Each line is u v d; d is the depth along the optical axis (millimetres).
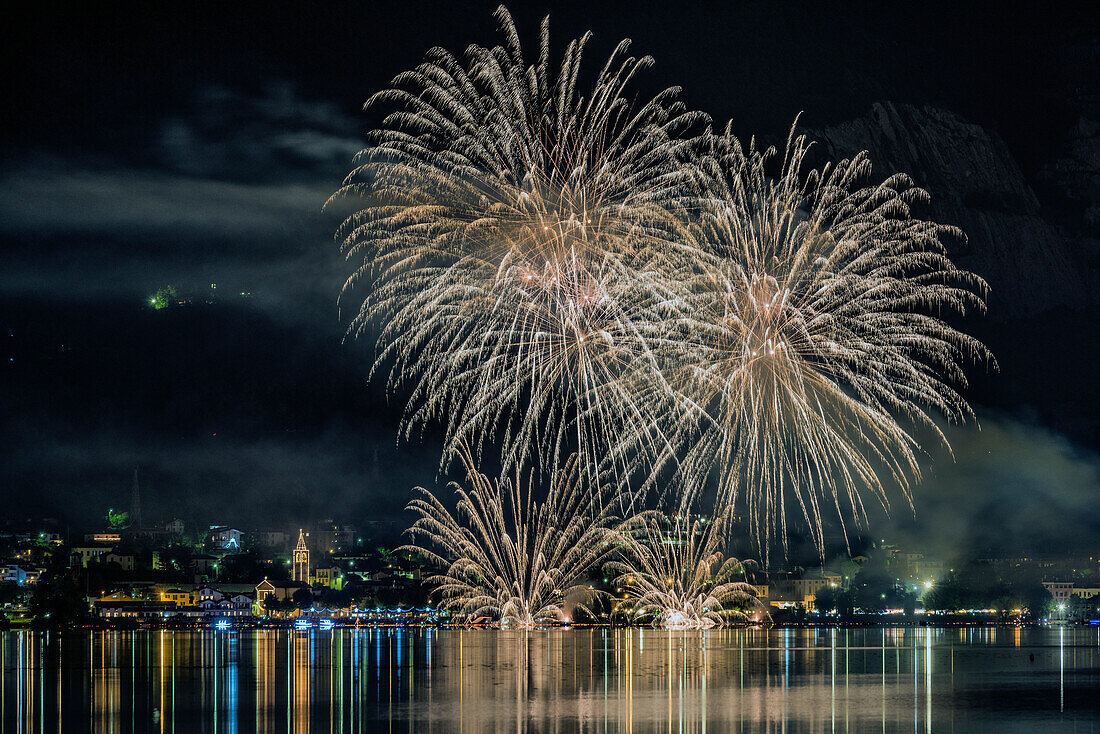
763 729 96562
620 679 144875
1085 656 185875
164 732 98625
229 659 193375
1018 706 111938
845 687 132625
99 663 184375
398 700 120562
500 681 142875
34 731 100688
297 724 102062
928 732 94938
